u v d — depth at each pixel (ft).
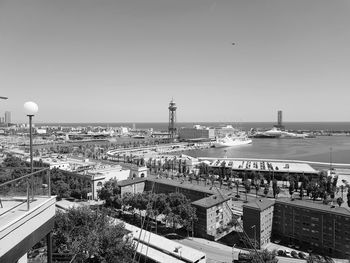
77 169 595.06
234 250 314.76
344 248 307.78
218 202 369.71
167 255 249.75
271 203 354.13
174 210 361.10
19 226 53.06
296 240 345.31
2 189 64.85
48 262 63.82
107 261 165.78
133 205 397.39
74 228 200.23
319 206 336.49
